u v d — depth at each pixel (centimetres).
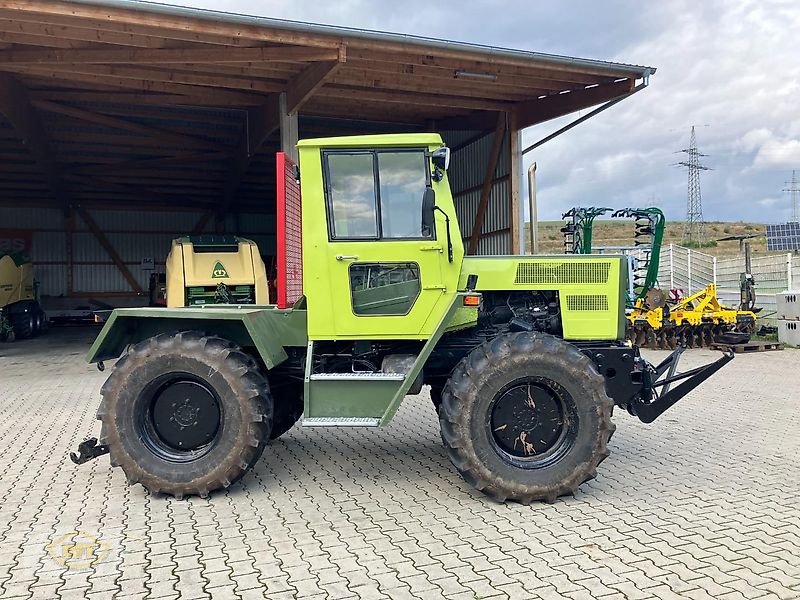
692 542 383
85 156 1950
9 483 501
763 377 998
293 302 549
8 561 362
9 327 1694
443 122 1725
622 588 326
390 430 673
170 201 2547
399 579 337
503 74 1217
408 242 477
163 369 464
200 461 461
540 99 1434
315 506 448
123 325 502
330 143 478
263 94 1411
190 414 473
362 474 521
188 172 2148
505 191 1537
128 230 2583
